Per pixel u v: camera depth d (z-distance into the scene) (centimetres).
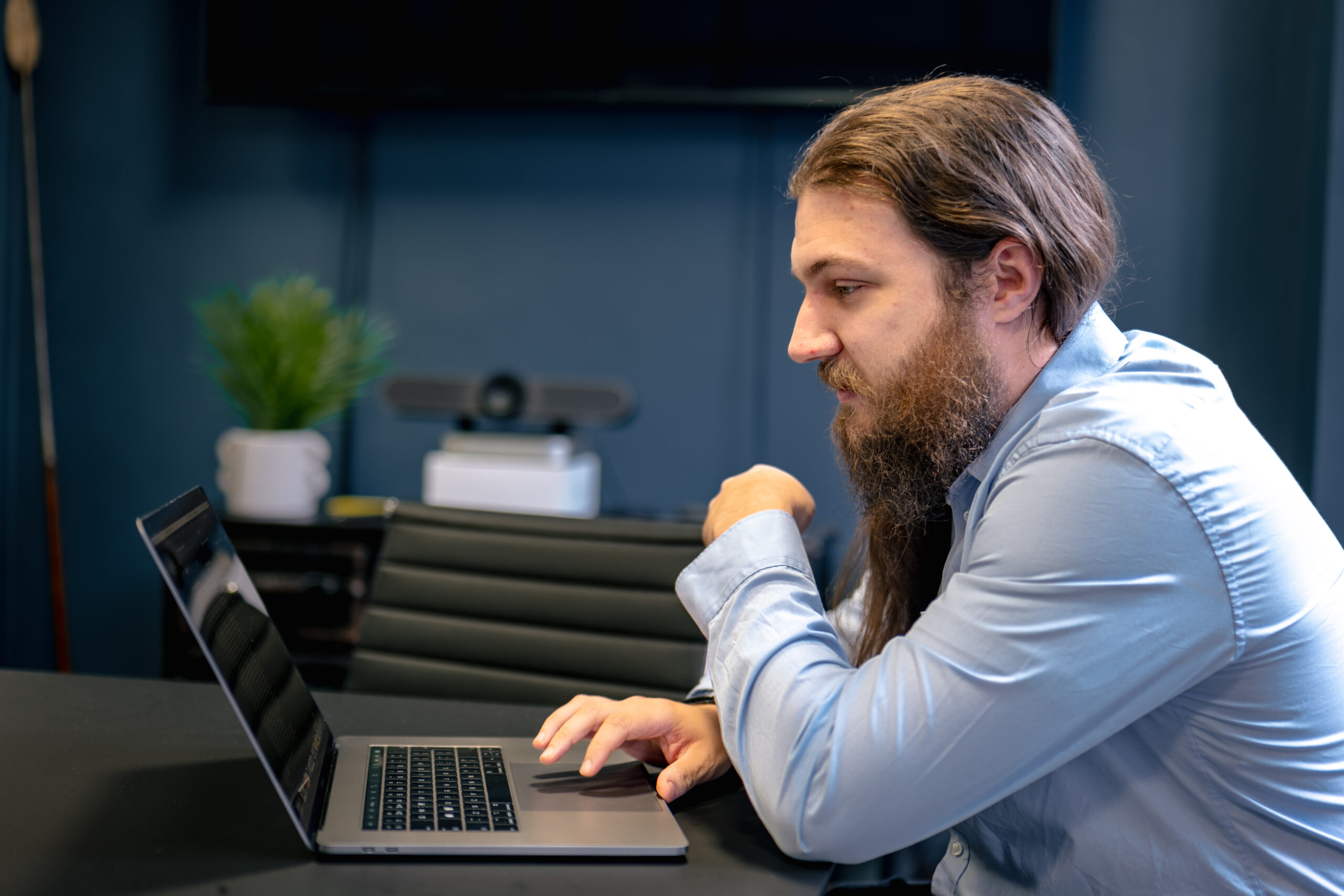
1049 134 77
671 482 267
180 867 62
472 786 77
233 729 91
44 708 96
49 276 283
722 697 74
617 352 267
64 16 280
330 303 275
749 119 259
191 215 279
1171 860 72
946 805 66
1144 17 238
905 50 241
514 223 270
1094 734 67
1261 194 233
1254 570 67
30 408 282
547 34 255
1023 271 74
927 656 67
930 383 74
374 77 261
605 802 75
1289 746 69
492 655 121
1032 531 67
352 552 228
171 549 64
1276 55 231
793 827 67
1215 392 75
